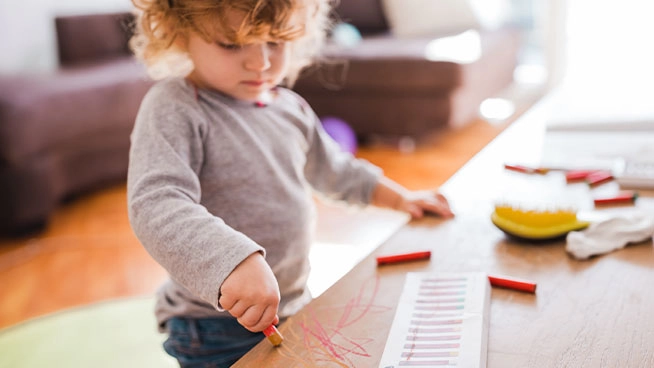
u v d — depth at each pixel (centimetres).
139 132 76
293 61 97
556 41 330
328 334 58
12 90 202
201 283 59
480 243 75
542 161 101
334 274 157
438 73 255
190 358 82
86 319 152
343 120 277
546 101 144
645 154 98
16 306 162
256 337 82
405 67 259
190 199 69
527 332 56
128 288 168
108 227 208
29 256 189
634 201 83
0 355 139
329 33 293
